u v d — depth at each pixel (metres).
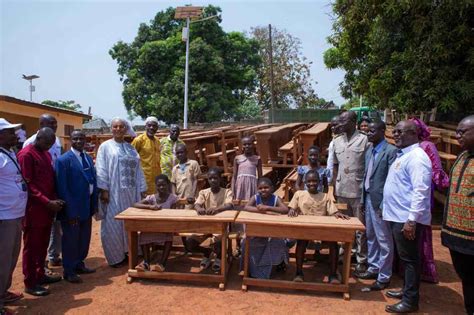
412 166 4.03
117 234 5.44
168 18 30.06
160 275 4.92
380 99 10.85
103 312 4.19
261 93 41.03
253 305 4.32
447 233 3.73
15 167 4.17
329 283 4.59
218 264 5.19
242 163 5.84
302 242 4.68
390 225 4.35
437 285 4.89
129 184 5.53
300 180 5.75
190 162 6.11
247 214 4.84
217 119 28.30
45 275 4.99
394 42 9.88
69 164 4.89
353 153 5.19
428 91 8.56
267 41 40.06
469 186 3.54
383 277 4.70
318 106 42.03
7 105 15.00
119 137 5.57
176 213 4.92
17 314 4.15
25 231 4.57
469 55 8.24
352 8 11.06
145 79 28.78
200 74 28.34
